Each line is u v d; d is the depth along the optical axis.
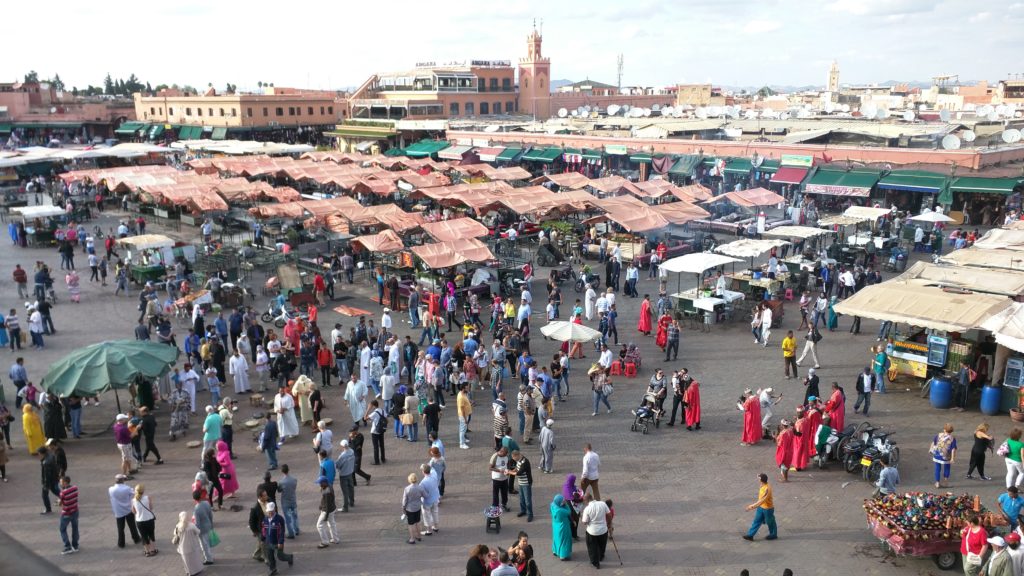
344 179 49.94
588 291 29.38
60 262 38.78
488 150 66.25
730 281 31.20
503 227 43.75
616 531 14.81
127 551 14.37
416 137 78.50
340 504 16.08
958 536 13.12
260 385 23.22
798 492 16.30
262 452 18.70
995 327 19.47
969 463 17.02
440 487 16.20
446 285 28.89
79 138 94.88
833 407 18.09
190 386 20.97
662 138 57.31
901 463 17.27
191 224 47.47
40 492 16.77
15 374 20.92
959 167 43.19
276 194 45.12
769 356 25.02
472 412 21.20
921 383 22.53
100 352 19.33
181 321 29.30
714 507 15.68
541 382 20.47
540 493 16.48
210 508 13.84
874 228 40.12
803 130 55.38
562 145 62.78
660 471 17.33
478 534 14.84
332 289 32.53
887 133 48.28
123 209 53.97
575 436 19.39
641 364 24.59
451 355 23.02
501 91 94.31
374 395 22.28
